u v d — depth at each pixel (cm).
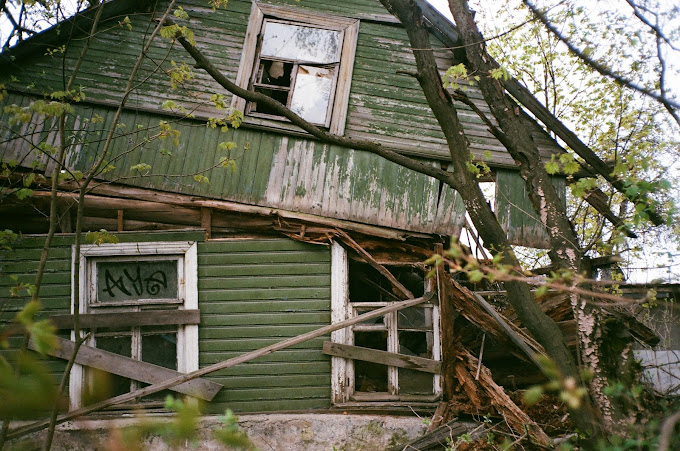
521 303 446
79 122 762
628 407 412
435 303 721
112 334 709
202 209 745
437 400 701
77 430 634
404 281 798
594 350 429
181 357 708
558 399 636
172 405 111
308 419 674
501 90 498
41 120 756
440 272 671
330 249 736
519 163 490
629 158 352
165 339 721
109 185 742
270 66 852
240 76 801
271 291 724
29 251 720
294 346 713
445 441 629
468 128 800
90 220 739
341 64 813
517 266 454
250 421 667
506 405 619
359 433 668
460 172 486
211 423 657
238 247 732
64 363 692
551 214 466
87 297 716
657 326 849
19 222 732
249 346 712
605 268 657
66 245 723
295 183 758
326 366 712
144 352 716
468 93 810
